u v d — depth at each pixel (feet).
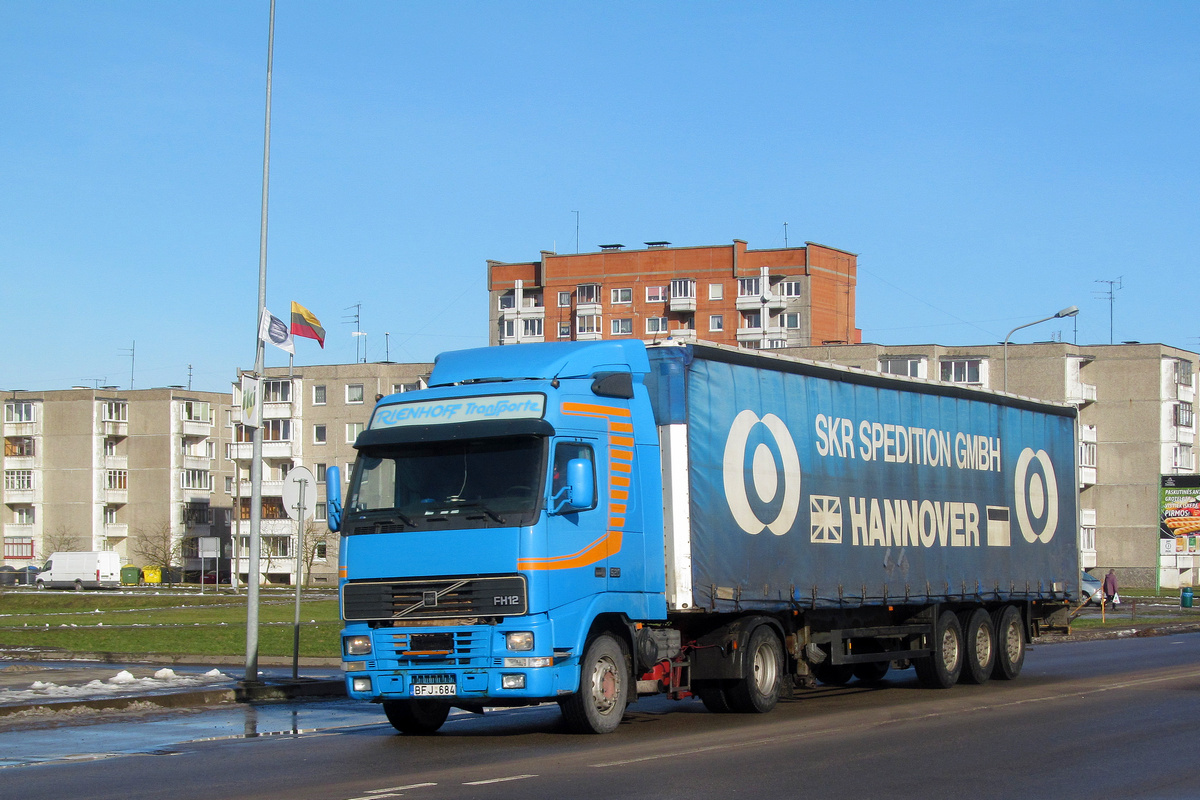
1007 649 71.20
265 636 108.58
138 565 346.95
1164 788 34.19
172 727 49.57
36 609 178.81
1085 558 287.48
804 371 56.85
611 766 37.58
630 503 47.37
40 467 353.10
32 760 40.27
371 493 45.80
